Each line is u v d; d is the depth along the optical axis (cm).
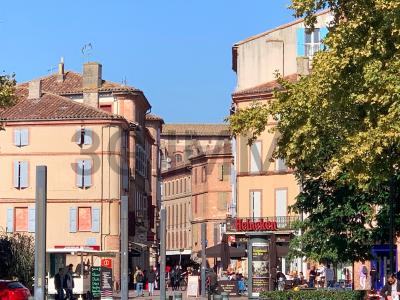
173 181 14338
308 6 3003
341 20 2992
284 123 3125
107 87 9119
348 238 3775
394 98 2695
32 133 8075
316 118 2977
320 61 2888
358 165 2792
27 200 8031
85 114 8062
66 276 4591
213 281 5641
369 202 3684
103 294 5031
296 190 7262
